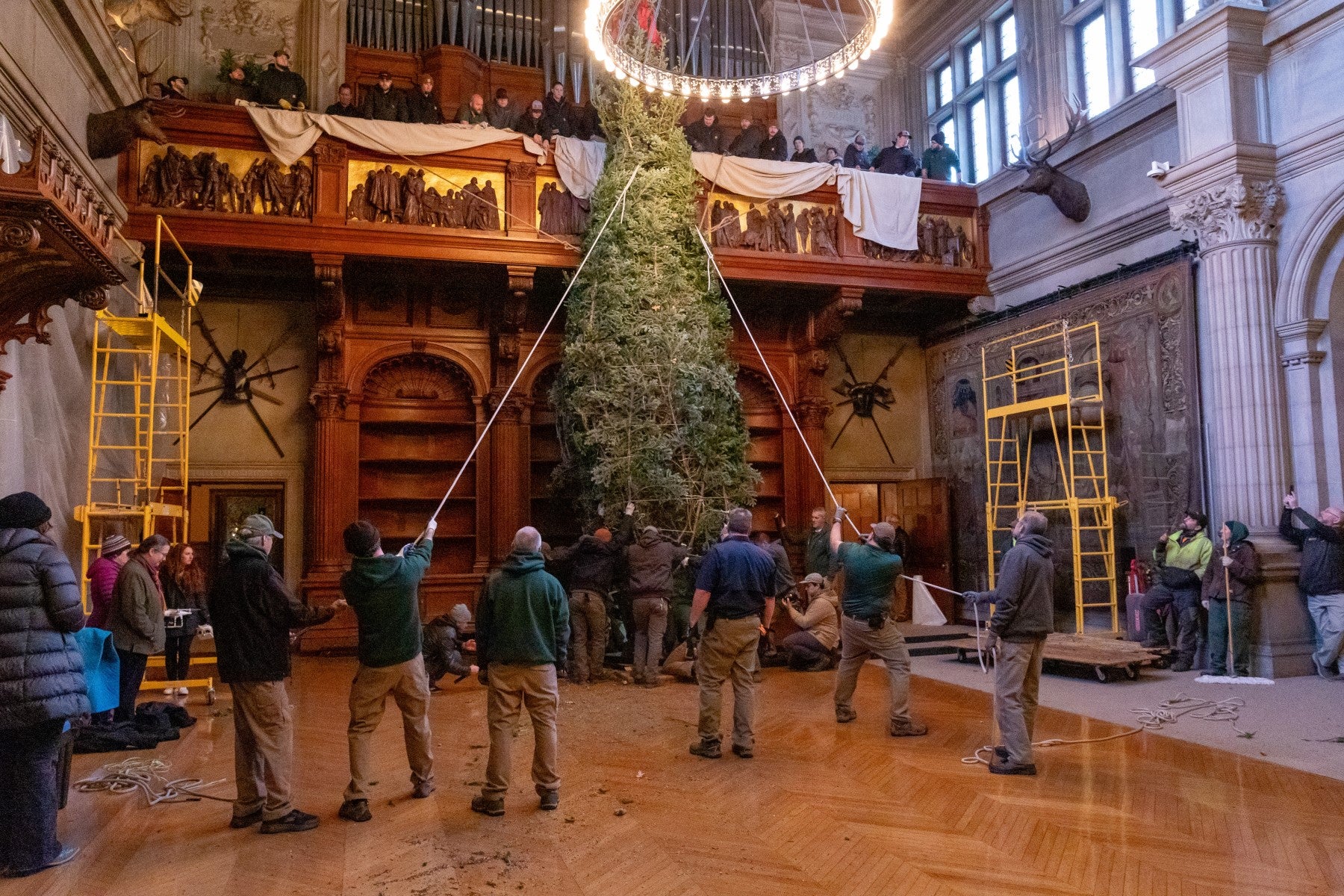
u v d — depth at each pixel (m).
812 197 12.46
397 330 12.13
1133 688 7.80
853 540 14.26
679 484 9.80
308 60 12.93
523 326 12.31
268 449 11.88
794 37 15.35
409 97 11.84
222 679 4.27
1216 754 5.55
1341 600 8.08
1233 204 8.86
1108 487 10.90
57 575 3.71
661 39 11.43
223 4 12.84
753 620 5.72
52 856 3.85
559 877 3.70
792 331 13.74
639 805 4.68
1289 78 8.80
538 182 11.48
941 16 14.92
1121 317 10.75
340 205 10.70
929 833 4.19
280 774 4.29
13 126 6.88
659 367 10.15
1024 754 5.13
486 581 4.68
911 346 14.84
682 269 10.70
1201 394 9.63
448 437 12.58
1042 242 12.20
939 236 13.05
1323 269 8.59
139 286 10.70
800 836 4.17
